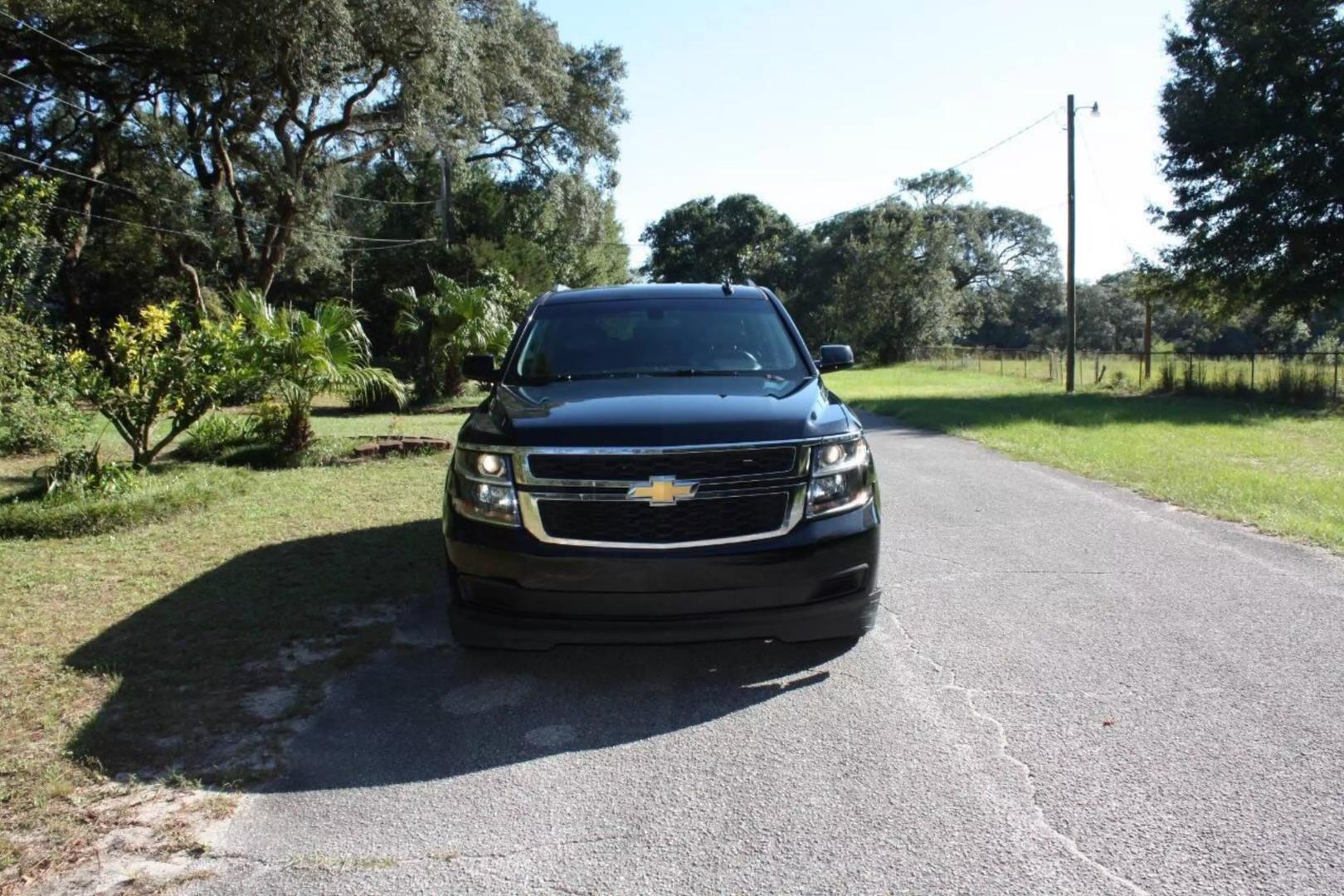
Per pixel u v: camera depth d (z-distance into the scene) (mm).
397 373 25250
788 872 2826
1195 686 4078
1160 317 72938
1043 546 6656
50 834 3104
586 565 3984
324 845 3037
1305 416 16312
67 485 8297
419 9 25391
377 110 31594
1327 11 20375
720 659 4629
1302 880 2691
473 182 40719
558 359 5469
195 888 2811
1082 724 3748
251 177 33938
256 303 11227
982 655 4535
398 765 3584
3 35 24062
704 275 70625
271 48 24578
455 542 4215
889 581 5828
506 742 3773
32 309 11617
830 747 3648
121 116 28219
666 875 2828
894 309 56219
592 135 41562
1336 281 20828
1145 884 2701
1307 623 4852
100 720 3957
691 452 4020
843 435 4297
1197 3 22281
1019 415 16422
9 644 4855
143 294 34875
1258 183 21422
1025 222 78562
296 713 4043
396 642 4930
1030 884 2725
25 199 11734
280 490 9211
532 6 35531
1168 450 11297
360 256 41406
